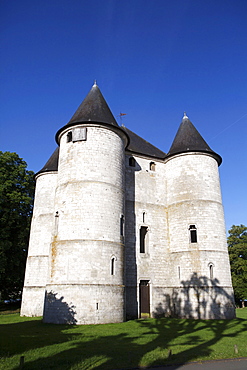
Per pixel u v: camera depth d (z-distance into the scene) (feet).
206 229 83.56
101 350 38.91
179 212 87.81
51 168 98.89
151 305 81.56
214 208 86.53
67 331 53.62
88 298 63.21
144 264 83.92
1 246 100.78
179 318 78.89
